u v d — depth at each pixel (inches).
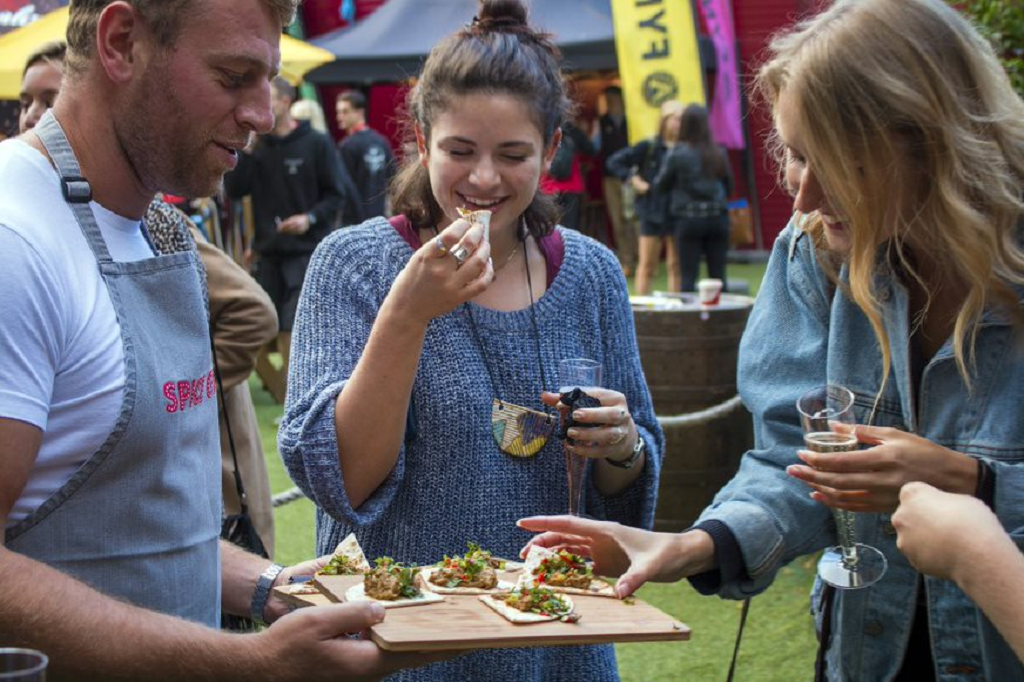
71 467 65.7
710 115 572.4
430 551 84.1
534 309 88.0
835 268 83.3
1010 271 73.1
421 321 77.2
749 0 645.3
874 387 82.0
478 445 84.5
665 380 205.5
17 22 367.2
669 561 79.4
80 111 67.3
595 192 669.3
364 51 503.2
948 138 71.4
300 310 87.4
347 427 79.6
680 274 446.6
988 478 73.3
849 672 82.7
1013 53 205.3
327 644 64.3
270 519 135.8
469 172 82.7
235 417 132.2
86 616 60.4
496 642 66.2
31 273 62.4
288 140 331.9
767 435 87.8
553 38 86.4
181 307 71.1
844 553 79.0
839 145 72.2
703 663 165.8
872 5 72.6
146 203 70.5
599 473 88.6
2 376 61.3
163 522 69.3
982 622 76.4
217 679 62.8
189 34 65.0
